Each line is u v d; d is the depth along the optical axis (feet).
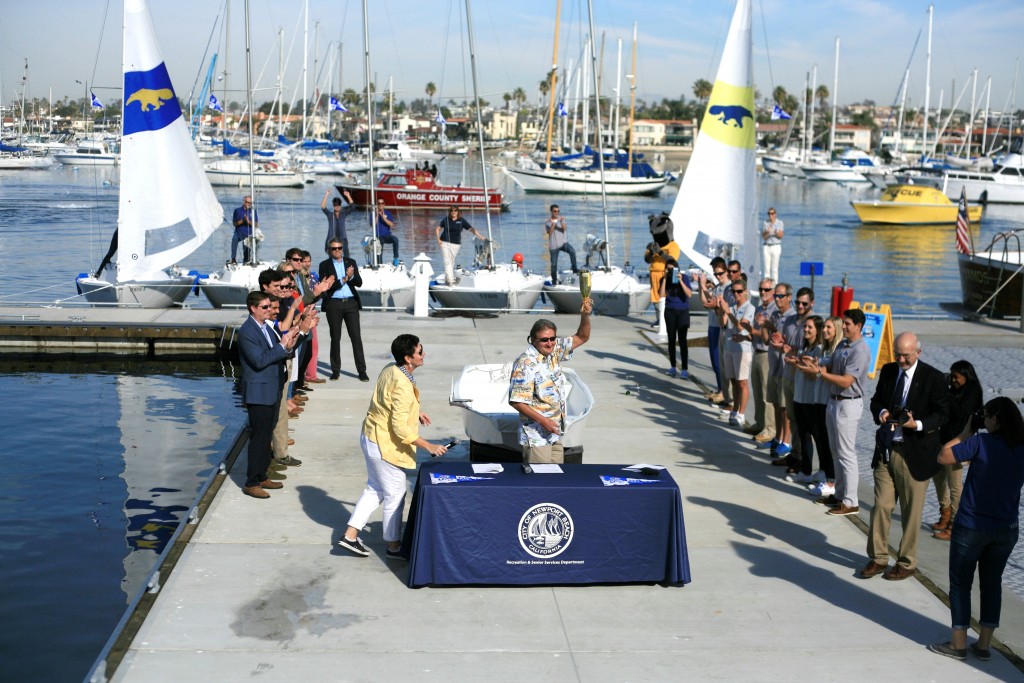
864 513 27.55
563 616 20.47
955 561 18.79
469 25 74.95
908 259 117.70
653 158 472.85
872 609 21.18
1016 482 18.20
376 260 72.18
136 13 63.16
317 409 38.32
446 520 21.45
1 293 78.74
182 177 66.18
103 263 67.56
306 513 26.45
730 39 52.80
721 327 37.99
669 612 20.80
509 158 384.06
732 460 32.48
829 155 388.98
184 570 22.40
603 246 71.36
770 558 23.98
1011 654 19.16
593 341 54.60
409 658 18.53
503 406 32.09
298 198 202.08
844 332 26.40
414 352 22.52
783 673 18.31
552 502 21.56
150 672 17.78
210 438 39.75
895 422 21.91
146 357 55.21
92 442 38.73
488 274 69.62
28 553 27.43
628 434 35.58
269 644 18.94
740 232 54.75
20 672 20.95
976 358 51.11
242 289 67.72
